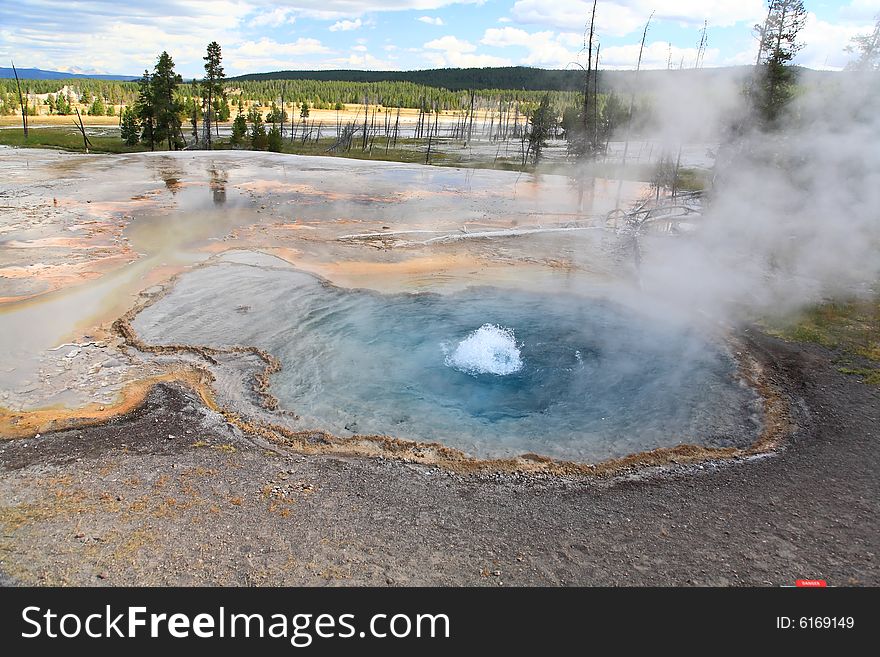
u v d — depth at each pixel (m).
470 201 26.94
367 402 9.39
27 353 10.65
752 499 7.04
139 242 18.33
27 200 23.67
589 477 7.53
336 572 5.63
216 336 11.60
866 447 8.13
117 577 5.42
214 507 6.54
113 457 7.52
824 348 11.25
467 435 8.55
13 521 6.14
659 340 11.84
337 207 24.77
